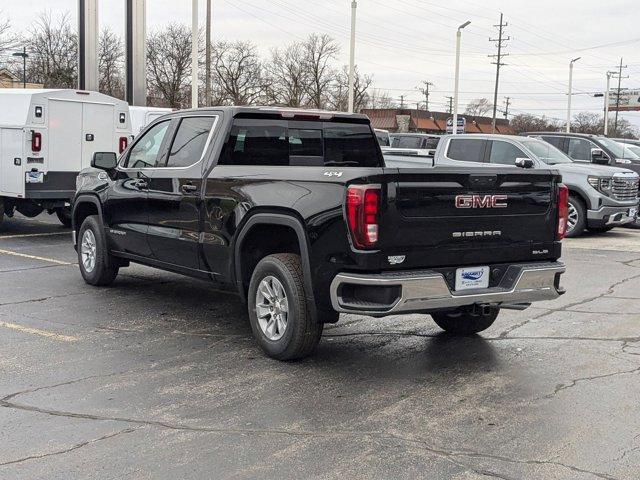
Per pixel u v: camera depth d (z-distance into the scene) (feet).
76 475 13.17
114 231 27.68
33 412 16.24
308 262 18.78
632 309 27.58
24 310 25.90
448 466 13.67
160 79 199.41
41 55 175.73
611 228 56.54
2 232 47.14
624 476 13.29
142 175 25.35
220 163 22.31
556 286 20.48
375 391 17.88
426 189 18.07
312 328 19.47
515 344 22.41
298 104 217.97
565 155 52.60
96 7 82.38
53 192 43.70
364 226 17.44
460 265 18.93
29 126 42.16
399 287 17.48
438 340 22.80
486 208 19.06
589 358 20.92
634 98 362.12
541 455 14.19
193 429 15.38
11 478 13.03
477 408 16.78
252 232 20.86
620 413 16.49
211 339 22.49
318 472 13.38
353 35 99.81
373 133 26.20
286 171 19.76
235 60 202.08
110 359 20.29
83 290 29.40
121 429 15.33
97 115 45.62
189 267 23.47
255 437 14.98
